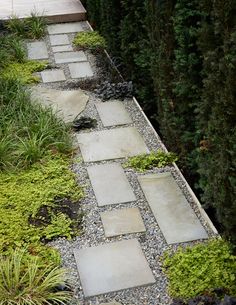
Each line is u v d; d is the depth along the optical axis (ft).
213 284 9.77
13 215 11.85
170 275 10.12
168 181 13.26
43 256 10.69
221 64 9.53
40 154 14.11
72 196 12.69
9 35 23.12
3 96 16.90
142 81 17.97
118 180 13.41
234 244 10.49
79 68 20.84
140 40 17.30
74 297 9.84
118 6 20.04
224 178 10.00
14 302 9.29
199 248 10.66
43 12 26.89
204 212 11.95
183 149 13.69
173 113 14.05
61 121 15.83
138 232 11.51
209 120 10.83
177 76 13.25
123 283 10.10
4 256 10.66
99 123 16.39
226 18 9.24
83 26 26.27
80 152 14.74
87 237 11.41
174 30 12.64
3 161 13.67
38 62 21.24
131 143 15.16
